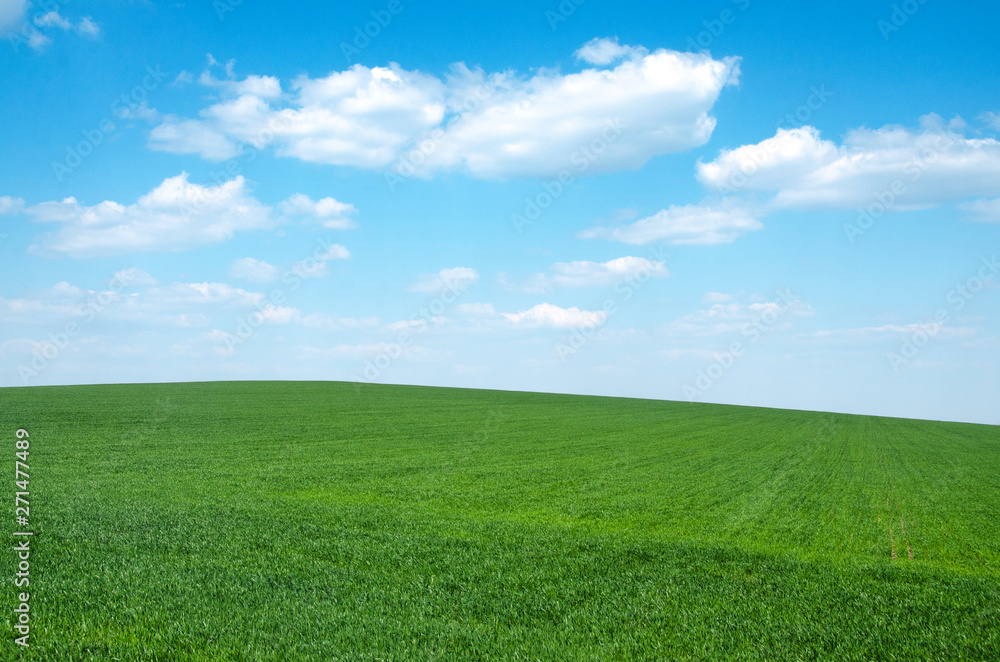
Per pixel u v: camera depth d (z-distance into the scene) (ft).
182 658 29.99
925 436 200.54
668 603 40.60
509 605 39.22
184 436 128.57
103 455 103.40
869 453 149.89
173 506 65.41
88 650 30.32
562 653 32.45
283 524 58.29
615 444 145.07
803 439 172.14
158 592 38.58
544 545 54.39
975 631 37.32
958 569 58.23
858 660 32.96
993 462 143.64
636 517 75.15
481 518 69.15
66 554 45.60
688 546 55.42
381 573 45.01
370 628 34.40
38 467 90.63
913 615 39.73
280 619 35.12
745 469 116.47
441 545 53.01
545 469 108.27
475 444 136.05
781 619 38.09
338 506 70.54
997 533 73.67
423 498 81.97
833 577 47.78
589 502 82.84
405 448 127.13
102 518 56.85
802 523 75.36
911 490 101.65
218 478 88.89
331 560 47.83
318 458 110.93
